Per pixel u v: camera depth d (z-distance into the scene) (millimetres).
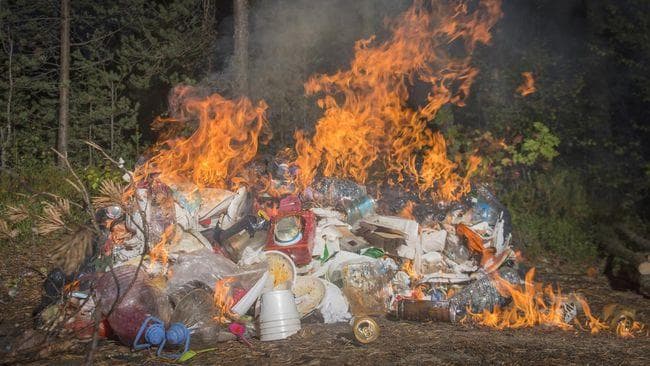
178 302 5348
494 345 5129
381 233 6617
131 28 13047
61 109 12305
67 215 5359
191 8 12977
